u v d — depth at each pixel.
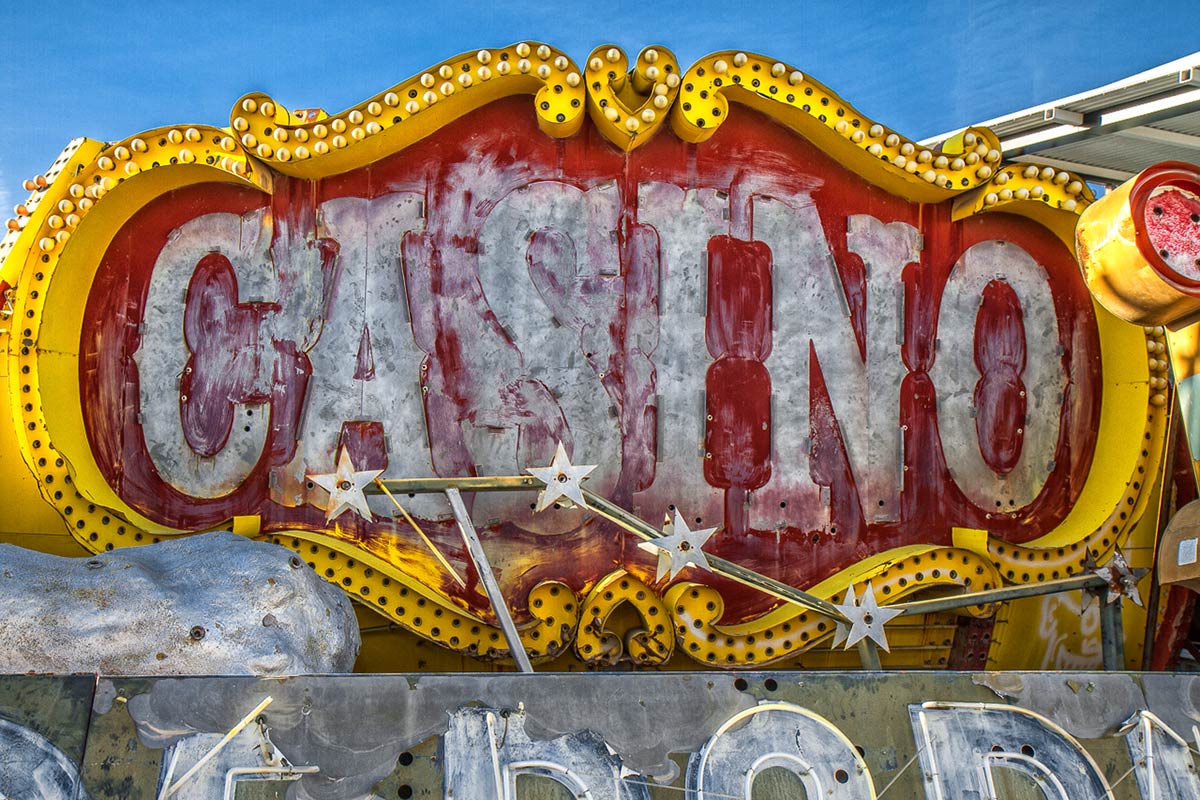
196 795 4.14
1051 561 7.28
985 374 7.48
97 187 6.48
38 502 6.61
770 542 7.10
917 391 7.36
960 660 7.28
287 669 4.65
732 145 7.15
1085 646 7.39
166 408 6.76
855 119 6.94
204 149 6.61
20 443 6.33
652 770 4.46
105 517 6.44
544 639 6.59
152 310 6.79
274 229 6.86
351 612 5.54
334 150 6.52
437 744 4.40
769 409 7.15
